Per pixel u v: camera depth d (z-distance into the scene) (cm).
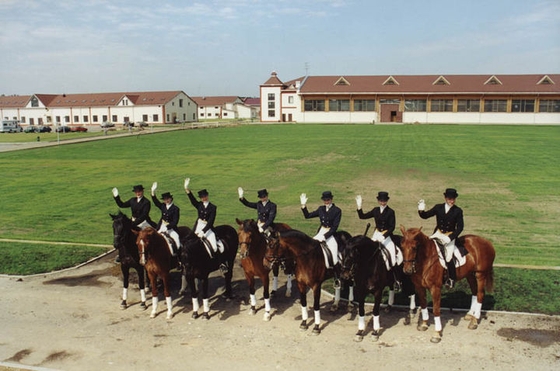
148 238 1096
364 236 1031
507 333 1040
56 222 2159
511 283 1296
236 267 1545
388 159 3975
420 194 2614
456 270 1036
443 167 3519
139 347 1009
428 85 9594
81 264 1553
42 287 1365
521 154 4159
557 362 920
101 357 968
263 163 3894
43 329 1099
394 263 1064
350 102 9912
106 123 10131
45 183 3158
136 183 3100
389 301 1170
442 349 977
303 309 1077
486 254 1069
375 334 1020
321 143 5397
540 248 1658
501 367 905
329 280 1410
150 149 5128
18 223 2142
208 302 1258
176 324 1126
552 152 4284
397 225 2017
